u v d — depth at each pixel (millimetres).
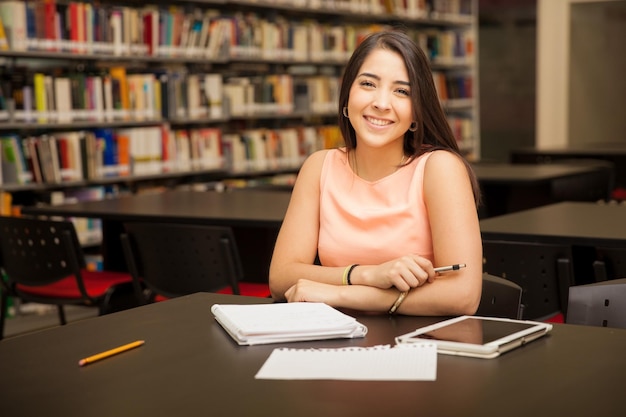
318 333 1677
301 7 7688
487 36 9820
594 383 1380
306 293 1948
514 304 2160
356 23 8781
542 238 3082
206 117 6910
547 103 10000
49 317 5898
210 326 1804
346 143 2227
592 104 9898
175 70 7098
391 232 2129
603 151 7875
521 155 8234
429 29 9523
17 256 4066
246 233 4469
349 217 2178
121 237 3701
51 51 5832
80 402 1358
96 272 4449
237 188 5172
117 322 1859
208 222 3855
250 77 7469
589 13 9789
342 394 1353
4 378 1489
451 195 2025
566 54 9922
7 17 5656
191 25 6797
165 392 1390
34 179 5801
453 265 1914
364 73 2057
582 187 5809
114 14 6227
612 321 1990
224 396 1360
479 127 9883
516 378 1412
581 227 3230
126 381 1452
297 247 2232
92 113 6121
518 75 9891
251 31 7270
